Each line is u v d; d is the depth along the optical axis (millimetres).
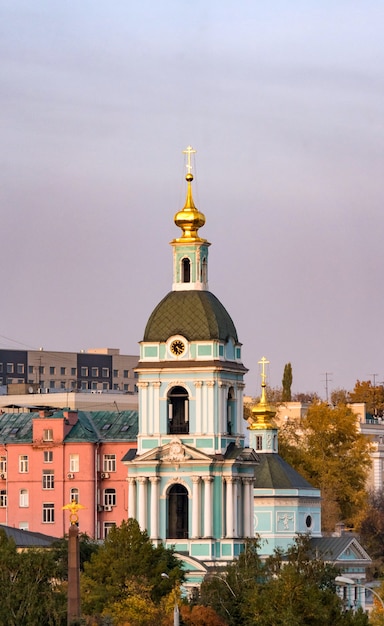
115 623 195625
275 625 194500
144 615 197750
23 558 195000
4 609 188750
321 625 195750
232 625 199000
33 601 189125
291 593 196000
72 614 182875
